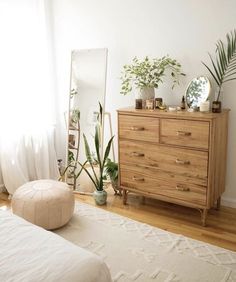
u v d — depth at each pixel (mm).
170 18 2891
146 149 2748
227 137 2793
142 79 2979
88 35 3480
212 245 2273
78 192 3395
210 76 2789
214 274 1941
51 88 3867
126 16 3148
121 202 3086
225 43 2656
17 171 3383
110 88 3451
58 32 3738
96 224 2605
